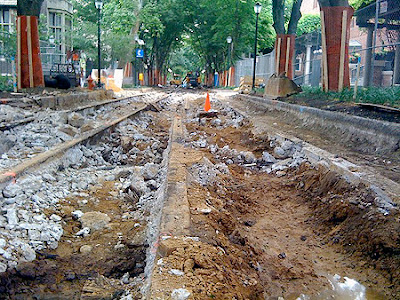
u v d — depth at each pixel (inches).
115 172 291.9
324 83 560.7
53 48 1018.7
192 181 222.7
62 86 697.6
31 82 613.6
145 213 210.5
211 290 113.7
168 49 2183.8
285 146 332.8
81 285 148.7
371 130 307.1
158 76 2247.8
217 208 193.2
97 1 893.8
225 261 137.6
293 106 497.7
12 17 1182.9
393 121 312.5
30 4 601.9
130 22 1328.7
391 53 840.9
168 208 173.2
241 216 209.3
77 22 1504.7
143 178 262.2
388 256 154.8
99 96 717.3
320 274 156.4
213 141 391.5
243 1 1465.3
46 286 146.7
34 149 291.3
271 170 300.0
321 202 216.2
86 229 193.0
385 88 476.7
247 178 279.1
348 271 157.8
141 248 173.6
